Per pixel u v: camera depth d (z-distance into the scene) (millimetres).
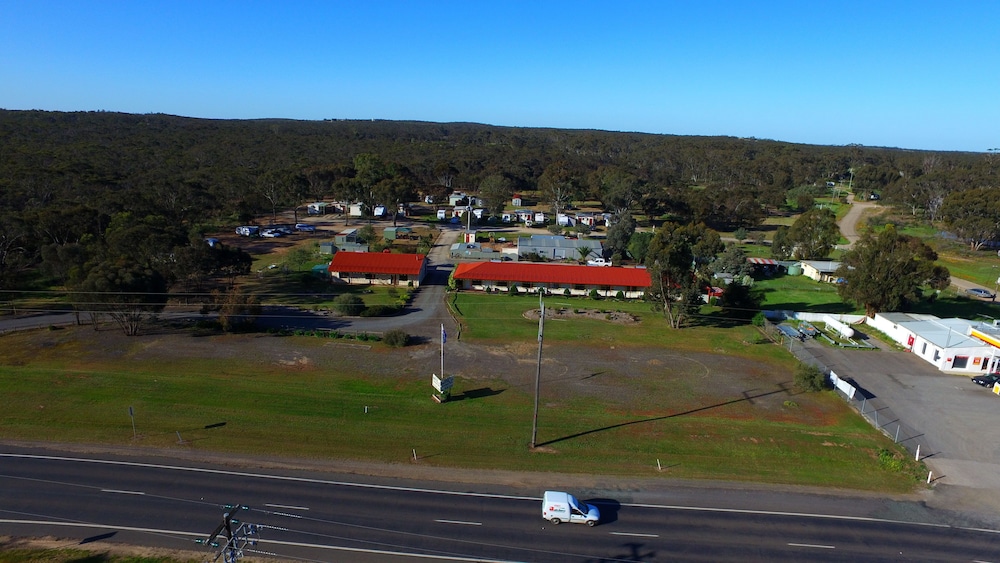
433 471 33844
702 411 43844
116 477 32094
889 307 65375
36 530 27375
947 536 29469
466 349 55469
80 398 41469
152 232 70188
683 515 30547
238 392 43438
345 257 80938
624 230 104000
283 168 173875
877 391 48531
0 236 73062
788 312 69562
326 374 48062
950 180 155750
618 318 68312
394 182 132000
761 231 138625
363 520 29109
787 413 43906
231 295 58812
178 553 26094
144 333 56625
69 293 54625
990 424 42750
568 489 32625
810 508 31594
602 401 44969
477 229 128750
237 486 31641
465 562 26391
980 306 77375
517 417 41438
